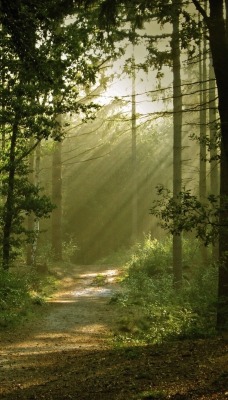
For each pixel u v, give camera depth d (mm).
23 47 10945
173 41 13773
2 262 18844
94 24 17312
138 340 12227
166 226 9141
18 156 20297
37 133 18766
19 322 14727
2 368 9328
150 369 7547
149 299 18531
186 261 25375
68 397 6625
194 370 6934
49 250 35531
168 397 5711
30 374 8695
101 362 9008
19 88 17766
